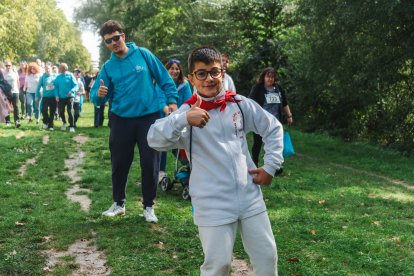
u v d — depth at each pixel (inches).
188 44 995.3
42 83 641.6
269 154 129.6
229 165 125.6
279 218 256.7
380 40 543.2
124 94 233.3
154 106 237.3
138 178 349.7
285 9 844.6
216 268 122.7
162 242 213.2
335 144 616.7
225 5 906.1
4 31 1187.9
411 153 537.0
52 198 284.7
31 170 366.3
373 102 613.3
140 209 266.2
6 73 615.5
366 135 662.5
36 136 545.6
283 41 805.2
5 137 524.7
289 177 377.1
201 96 129.1
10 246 203.2
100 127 686.5
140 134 236.5
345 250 206.8
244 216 125.6
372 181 373.1
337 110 707.4
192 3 1054.4
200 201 125.8
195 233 224.8
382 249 208.1
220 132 127.3
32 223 234.8
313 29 568.1
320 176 384.2
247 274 184.4
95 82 238.2
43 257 192.1
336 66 581.9
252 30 909.2
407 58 535.8
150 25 1344.7
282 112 372.5
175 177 302.5
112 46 230.1
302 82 717.9
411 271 185.8
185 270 182.1
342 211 276.4
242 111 131.3
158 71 239.9
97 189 312.5
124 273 179.3
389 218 262.7
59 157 423.2
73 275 179.6
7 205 265.9
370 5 486.3
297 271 184.7
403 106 585.0
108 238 216.7
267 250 126.3
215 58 126.7
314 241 219.6
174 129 121.4
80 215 249.6
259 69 888.3
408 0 482.6
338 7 514.0
